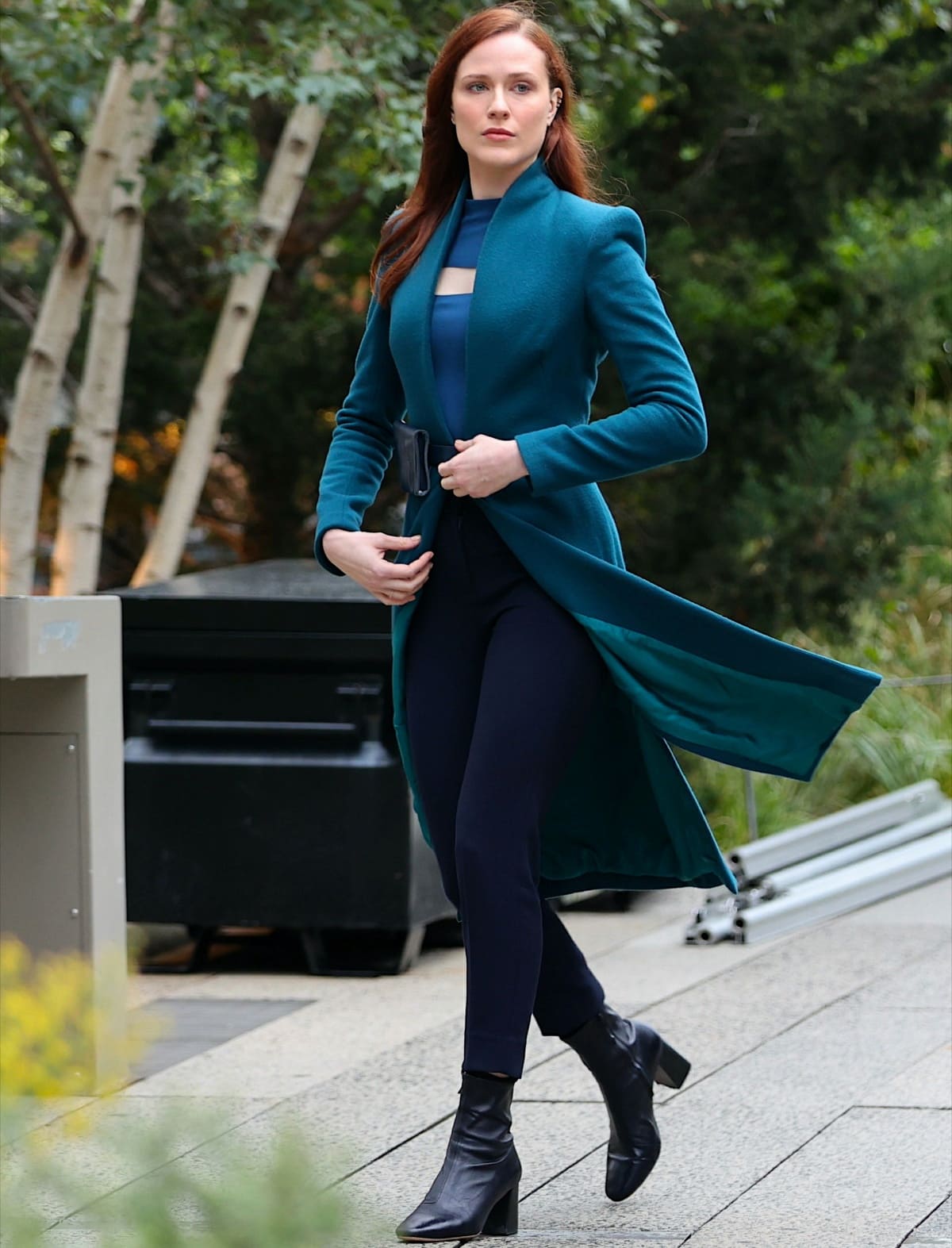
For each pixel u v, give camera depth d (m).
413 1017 15.88
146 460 34.28
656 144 30.58
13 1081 4.91
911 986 16.44
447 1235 9.22
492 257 9.83
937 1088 12.86
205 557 37.72
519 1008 9.46
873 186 30.67
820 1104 12.52
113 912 13.51
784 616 30.16
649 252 29.17
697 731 9.61
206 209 24.44
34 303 32.75
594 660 9.79
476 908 9.46
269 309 32.31
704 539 30.36
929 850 22.00
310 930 17.94
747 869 21.25
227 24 22.28
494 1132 9.52
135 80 22.58
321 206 34.03
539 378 9.77
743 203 30.27
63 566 25.00
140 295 32.06
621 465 9.51
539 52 10.06
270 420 31.45
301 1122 12.07
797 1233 9.73
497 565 9.81
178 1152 5.28
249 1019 15.91
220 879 17.88
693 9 28.48
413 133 21.95
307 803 17.72
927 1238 9.58
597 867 10.49
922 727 30.95
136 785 18.00
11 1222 4.80
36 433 24.23
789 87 29.94
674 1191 10.65
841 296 31.73
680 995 16.36
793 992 16.34
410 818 17.70
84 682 13.23
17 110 23.08
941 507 31.83
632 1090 10.30
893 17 29.77
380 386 10.75
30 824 13.34
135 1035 5.30
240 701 17.95
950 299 36.41
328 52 22.70
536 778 9.57
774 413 30.78
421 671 10.02
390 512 32.78
